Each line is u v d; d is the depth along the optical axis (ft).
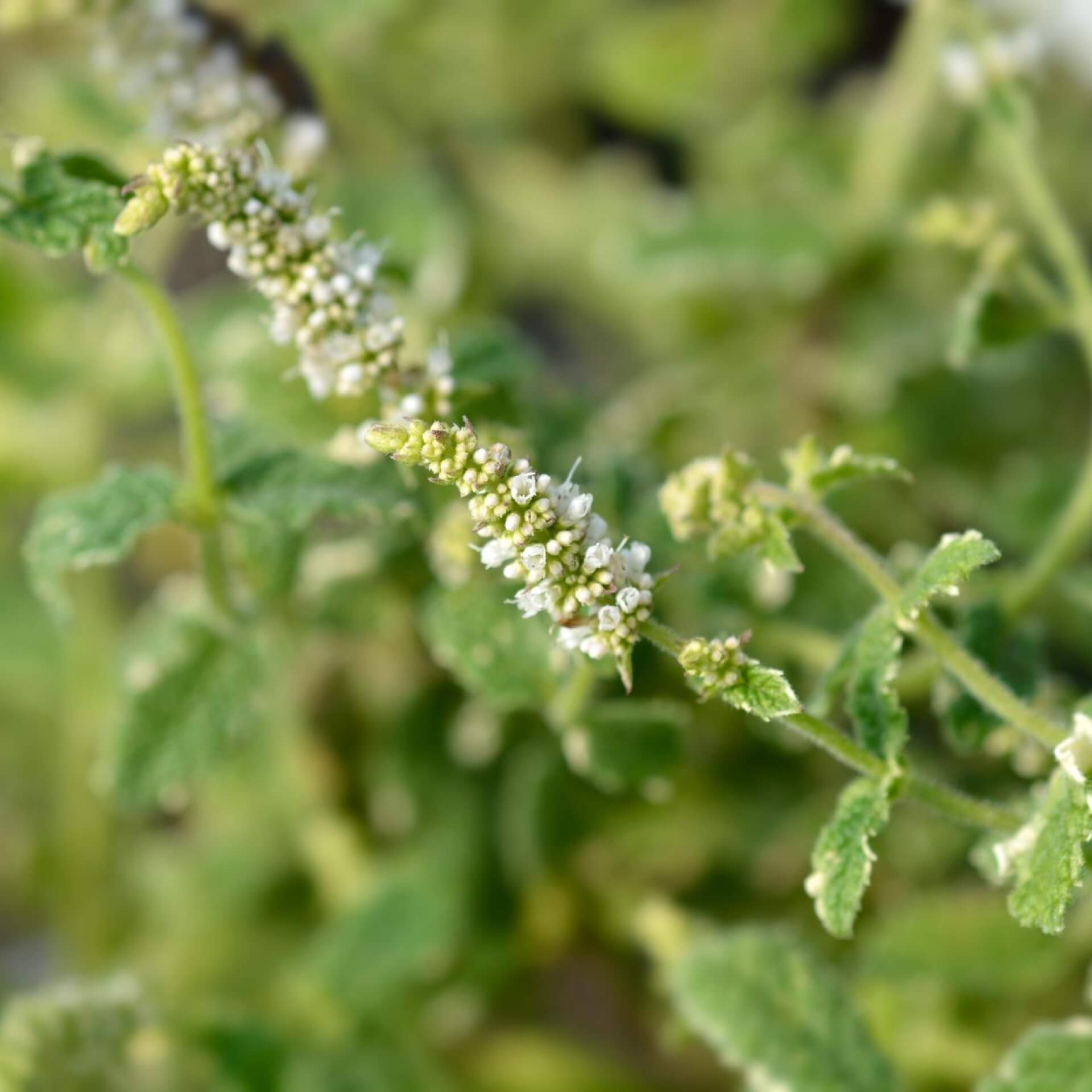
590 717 2.50
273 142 2.54
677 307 3.46
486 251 3.69
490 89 3.94
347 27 3.01
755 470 2.34
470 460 2.19
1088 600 2.56
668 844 2.84
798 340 3.24
